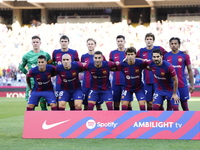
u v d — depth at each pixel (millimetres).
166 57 9148
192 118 7133
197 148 6230
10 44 34094
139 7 44844
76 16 43000
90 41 10078
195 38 33250
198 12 43656
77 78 8688
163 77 8117
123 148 6254
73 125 7352
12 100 22375
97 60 8172
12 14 46375
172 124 7156
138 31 35750
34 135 7402
